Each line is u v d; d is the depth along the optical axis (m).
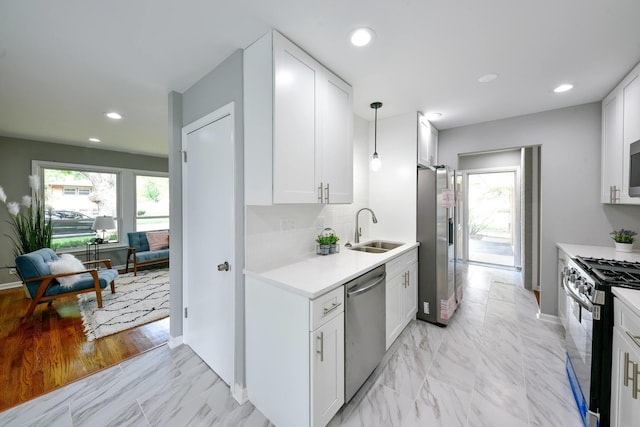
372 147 3.10
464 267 4.91
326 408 1.43
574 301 1.81
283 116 1.53
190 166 2.21
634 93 1.90
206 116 1.97
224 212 1.83
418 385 1.82
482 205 5.18
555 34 1.52
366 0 1.27
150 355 2.21
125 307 3.24
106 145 4.62
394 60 1.80
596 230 2.56
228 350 1.83
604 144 2.42
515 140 2.93
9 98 2.48
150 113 2.93
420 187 2.79
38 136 4.00
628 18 1.38
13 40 1.59
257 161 1.60
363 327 1.75
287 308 1.45
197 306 2.17
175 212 2.32
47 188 4.42
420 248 2.78
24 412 1.62
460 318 2.84
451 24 1.44
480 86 2.20
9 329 2.69
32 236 3.47
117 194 5.15
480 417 1.56
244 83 1.68
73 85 2.20
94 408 1.65
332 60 1.80
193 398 1.74
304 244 2.20
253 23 1.44
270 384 1.56
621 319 1.28
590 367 1.43
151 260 4.88
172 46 1.66
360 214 2.98
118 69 1.93
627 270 1.66
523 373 1.94
